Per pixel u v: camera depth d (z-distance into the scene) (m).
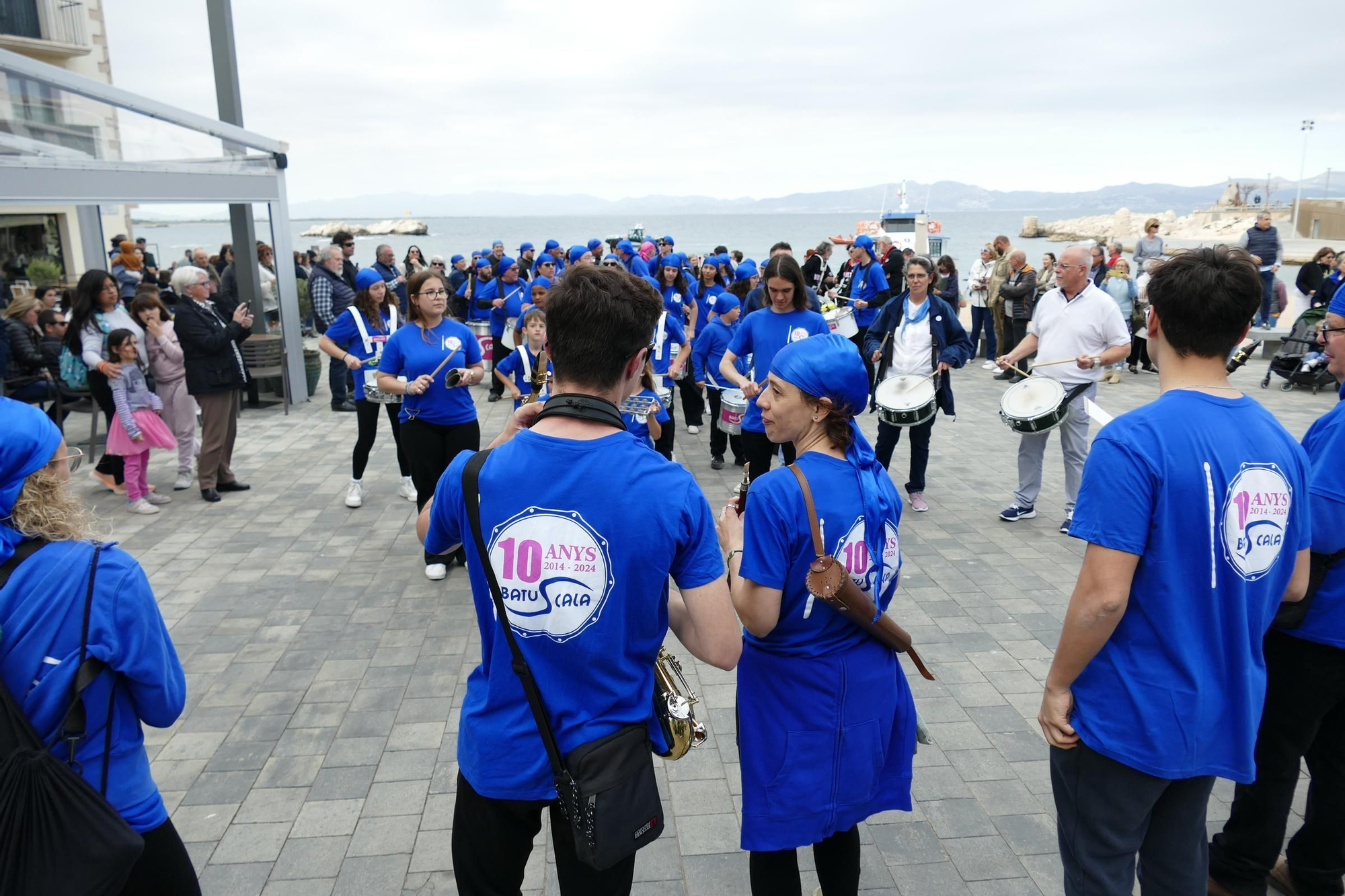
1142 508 1.95
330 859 3.07
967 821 3.24
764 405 2.35
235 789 3.47
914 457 6.75
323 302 10.62
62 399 8.55
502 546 1.73
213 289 11.59
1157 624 2.00
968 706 4.04
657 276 11.16
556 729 1.75
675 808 3.34
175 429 7.41
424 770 3.59
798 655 2.25
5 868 1.71
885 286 10.10
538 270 11.16
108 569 1.86
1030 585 5.43
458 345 5.66
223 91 9.64
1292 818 3.23
